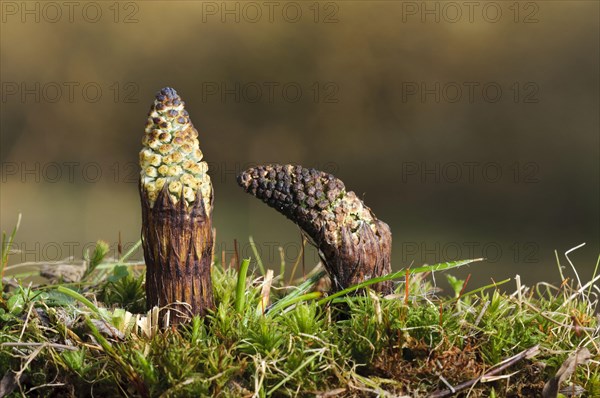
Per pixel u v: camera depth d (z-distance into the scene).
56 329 0.50
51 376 0.49
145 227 0.49
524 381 0.49
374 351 0.49
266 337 0.49
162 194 0.48
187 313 0.49
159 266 0.49
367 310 0.50
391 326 0.50
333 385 0.48
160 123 0.48
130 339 0.49
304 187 0.50
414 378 0.49
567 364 0.48
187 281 0.49
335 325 0.50
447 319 0.50
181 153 0.48
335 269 0.50
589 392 0.49
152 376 0.48
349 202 0.50
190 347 0.49
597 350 0.50
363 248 0.50
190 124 0.49
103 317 0.49
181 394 0.48
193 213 0.49
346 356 0.49
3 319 0.50
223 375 0.48
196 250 0.49
